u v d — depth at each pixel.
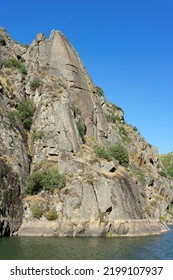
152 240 48.38
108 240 46.06
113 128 93.75
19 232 48.62
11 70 68.62
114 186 54.97
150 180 90.75
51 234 48.62
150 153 111.62
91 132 74.19
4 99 59.75
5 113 57.12
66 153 57.19
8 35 79.50
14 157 53.38
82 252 34.78
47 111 61.38
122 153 71.50
